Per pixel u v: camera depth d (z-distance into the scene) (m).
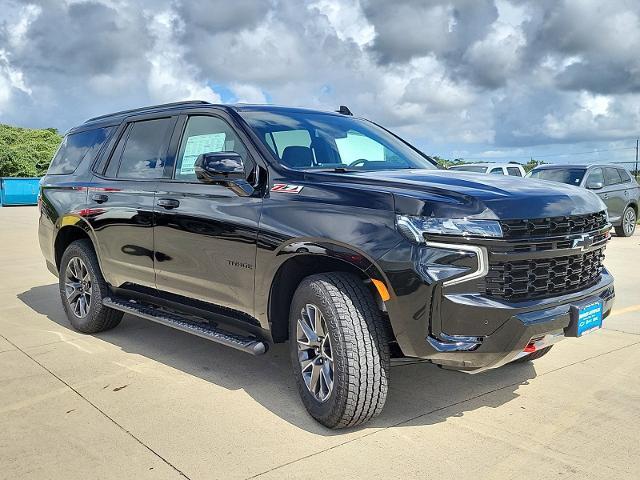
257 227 3.71
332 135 4.42
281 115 4.43
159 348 4.98
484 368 3.27
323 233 3.36
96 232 5.08
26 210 26.06
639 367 4.41
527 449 3.15
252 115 4.29
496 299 3.14
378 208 3.25
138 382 4.18
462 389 4.02
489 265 3.13
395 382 4.16
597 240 3.61
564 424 3.46
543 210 3.28
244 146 4.05
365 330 3.25
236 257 3.86
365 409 3.28
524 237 3.19
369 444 3.23
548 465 2.98
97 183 5.16
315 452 3.14
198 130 4.47
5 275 8.55
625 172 14.29
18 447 3.22
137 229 4.66
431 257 3.07
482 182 3.53
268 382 4.19
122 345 5.07
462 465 2.99
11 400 3.87
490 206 3.14
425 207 3.10
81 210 5.23
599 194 12.98
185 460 3.07
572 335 3.41
